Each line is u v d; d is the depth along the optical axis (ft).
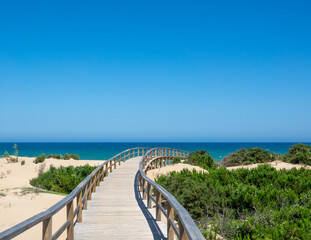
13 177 73.36
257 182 56.08
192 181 49.49
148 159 84.28
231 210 40.01
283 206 39.91
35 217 13.28
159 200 26.66
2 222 37.42
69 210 20.97
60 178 67.36
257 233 29.19
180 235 15.64
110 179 58.23
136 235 23.08
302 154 89.04
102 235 23.11
